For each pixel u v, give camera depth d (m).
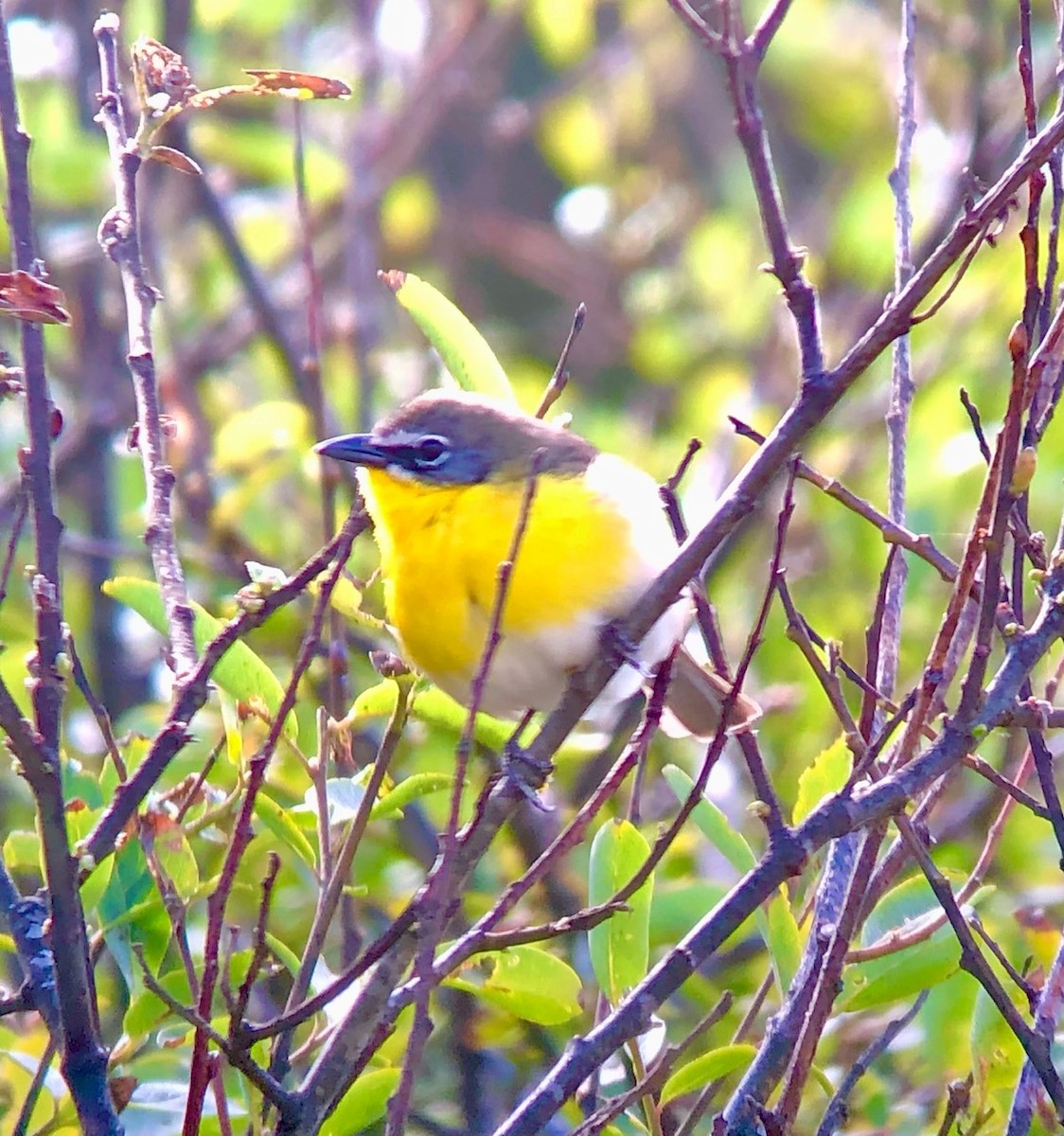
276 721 6.52
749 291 18.75
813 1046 6.59
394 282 9.24
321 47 18.56
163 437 7.57
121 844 7.41
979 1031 7.75
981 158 14.14
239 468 12.81
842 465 14.97
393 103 17.16
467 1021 10.27
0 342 12.05
